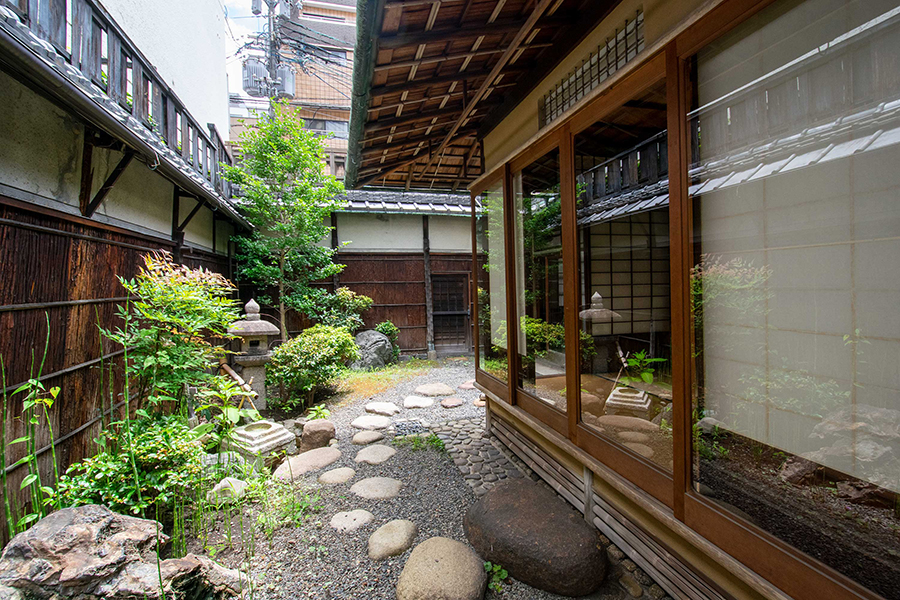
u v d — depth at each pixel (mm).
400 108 3307
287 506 2680
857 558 1120
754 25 1343
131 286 2729
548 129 2520
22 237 2145
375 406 4953
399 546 2246
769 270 1365
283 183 6770
